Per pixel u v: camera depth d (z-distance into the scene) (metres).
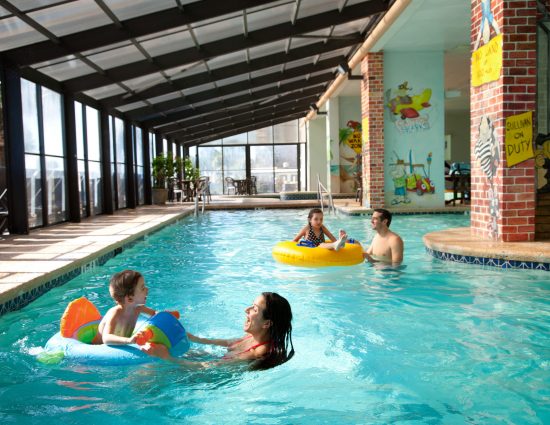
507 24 5.56
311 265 5.50
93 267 5.71
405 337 3.22
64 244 6.44
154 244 7.68
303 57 11.52
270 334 2.80
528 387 2.47
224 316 3.81
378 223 5.64
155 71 9.44
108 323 2.91
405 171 11.88
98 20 7.00
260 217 12.45
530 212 5.73
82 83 9.61
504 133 5.63
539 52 5.87
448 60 12.76
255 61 11.60
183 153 24.11
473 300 4.04
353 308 3.88
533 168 5.69
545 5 5.71
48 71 8.77
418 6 8.50
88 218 10.85
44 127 8.92
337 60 13.55
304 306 3.96
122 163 14.01
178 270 5.57
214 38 9.10
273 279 4.96
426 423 2.15
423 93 11.77
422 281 4.71
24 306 4.15
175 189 19.72
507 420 2.16
